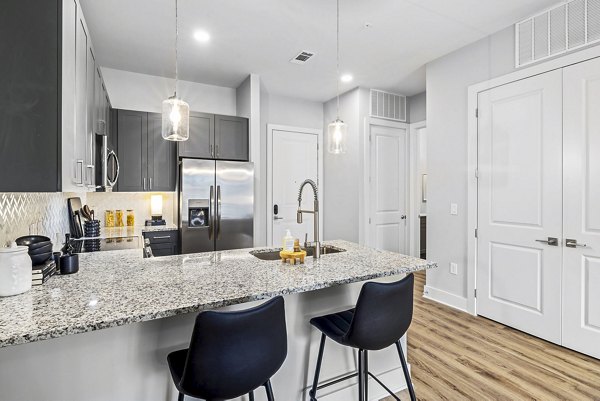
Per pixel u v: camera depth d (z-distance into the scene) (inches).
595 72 89.7
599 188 89.7
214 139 153.3
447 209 133.2
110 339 50.4
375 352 78.6
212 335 41.8
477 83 120.6
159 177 148.8
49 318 40.8
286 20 105.3
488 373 85.0
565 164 96.3
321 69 147.9
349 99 179.9
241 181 148.7
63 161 56.8
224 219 145.5
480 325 114.3
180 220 140.6
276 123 186.9
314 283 57.1
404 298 60.1
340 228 188.4
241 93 166.2
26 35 52.9
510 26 109.9
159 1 94.4
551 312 100.3
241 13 101.3
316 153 200.4
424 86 172.7
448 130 132.3
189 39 118.4
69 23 63.1
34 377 45.9
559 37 97.0
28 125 52.8
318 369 67.0
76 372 48.3
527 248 106.3
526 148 106.0
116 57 134.2
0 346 35.3
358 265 71.0
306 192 196.5
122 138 141.9
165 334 54.6
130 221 150.9
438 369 87.2
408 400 75.7
